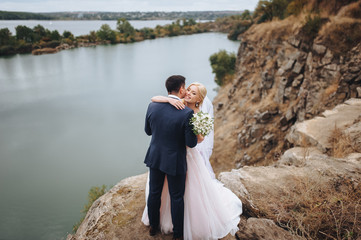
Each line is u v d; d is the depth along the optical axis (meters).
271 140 13.53
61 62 77.19
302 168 3.56
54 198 18.23
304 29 12.96
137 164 22.75
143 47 110.31
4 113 36.09
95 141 27.42
